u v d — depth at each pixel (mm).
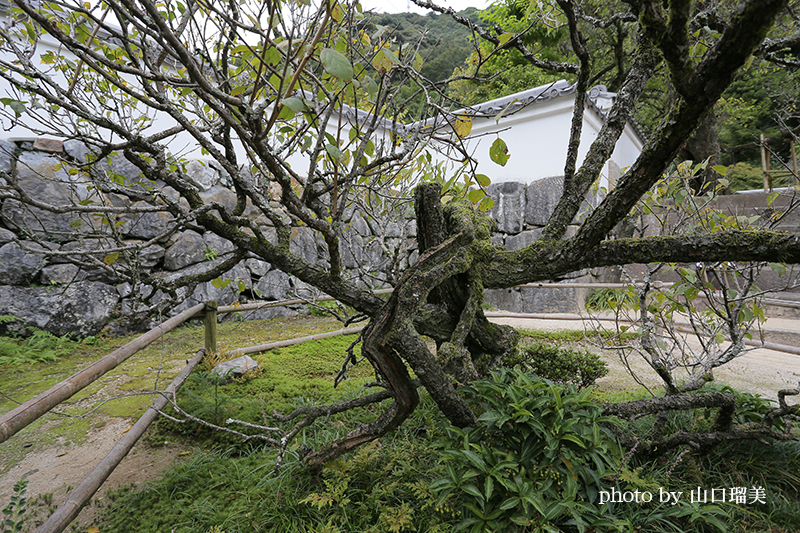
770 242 1393
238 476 2049
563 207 1881
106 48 1663
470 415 1745
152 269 5000
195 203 1934
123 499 1929
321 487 1871
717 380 3344
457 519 1613
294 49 1244
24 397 3072
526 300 6449
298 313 6047
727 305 2125
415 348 1606
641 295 2193
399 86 1822
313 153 1320
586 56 1532
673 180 2471
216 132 1676
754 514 1723
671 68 1051
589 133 6141
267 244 1952
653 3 956
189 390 2801
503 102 6344
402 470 1865
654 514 1639
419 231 2000
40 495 1961
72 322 4453
